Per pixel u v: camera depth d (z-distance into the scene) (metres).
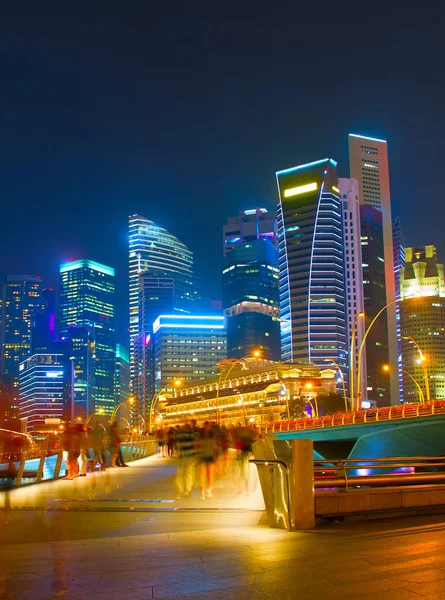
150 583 9.45
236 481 29.75
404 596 8.52
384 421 69.81
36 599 8.62
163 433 48.09
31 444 38.38
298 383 196.75
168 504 20.59
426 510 16.72
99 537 13.98
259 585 9.28
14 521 16.66
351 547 12.04
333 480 15.68
